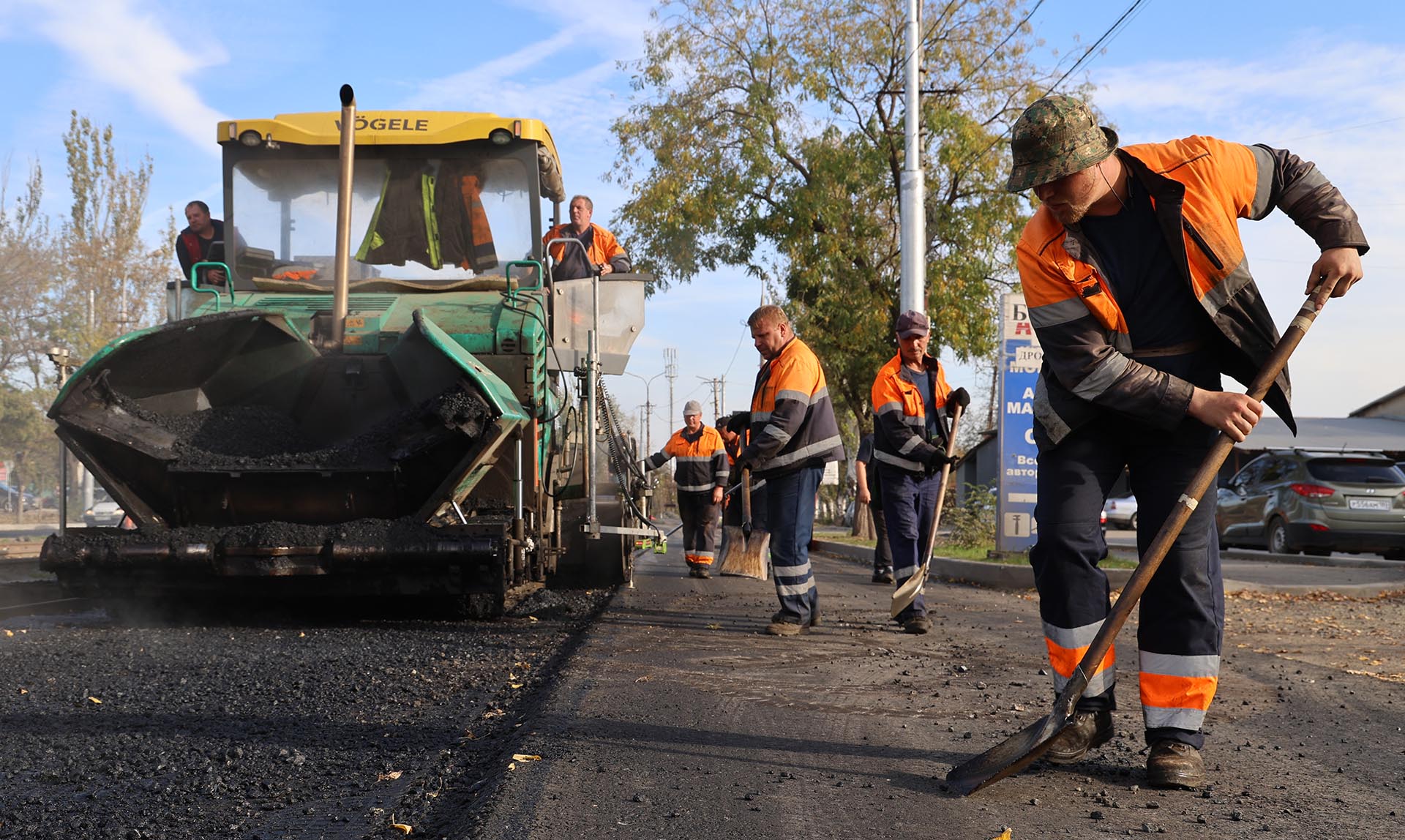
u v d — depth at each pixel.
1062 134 3.06
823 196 21.62
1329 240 3.18
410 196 7.89
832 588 10.59
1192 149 3.18
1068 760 3.33
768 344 6.75
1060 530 3.39
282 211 7.94
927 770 3.28
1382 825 2.78
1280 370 3.07
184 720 4.09
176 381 6.83
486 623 7.05
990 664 5.40
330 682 4.86
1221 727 3.99
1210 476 3.02
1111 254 3.23
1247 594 10.15
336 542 6.22
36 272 33.28
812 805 2.89
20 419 50.56
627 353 8.09
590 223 9.73
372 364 6.97
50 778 3.31
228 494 6.60
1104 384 3.15
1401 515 16.95
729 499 6.83
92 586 6.37
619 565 9.76
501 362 7.05
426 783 3.22
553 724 3.80
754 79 23.14
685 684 4.66
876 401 6.99
